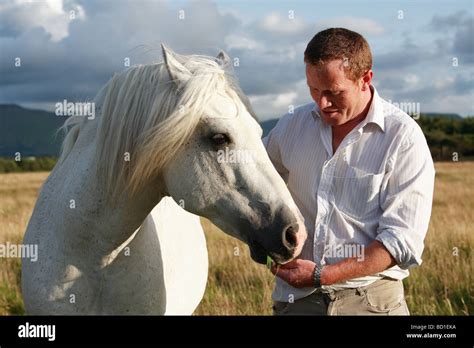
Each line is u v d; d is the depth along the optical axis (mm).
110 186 2166
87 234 2240
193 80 2053
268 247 2057
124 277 2295
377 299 2379
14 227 8805
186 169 2119
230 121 2070
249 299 5438
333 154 2363
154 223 2537
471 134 36625
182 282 2795
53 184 2441
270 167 2119
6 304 5492
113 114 2168
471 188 14930
